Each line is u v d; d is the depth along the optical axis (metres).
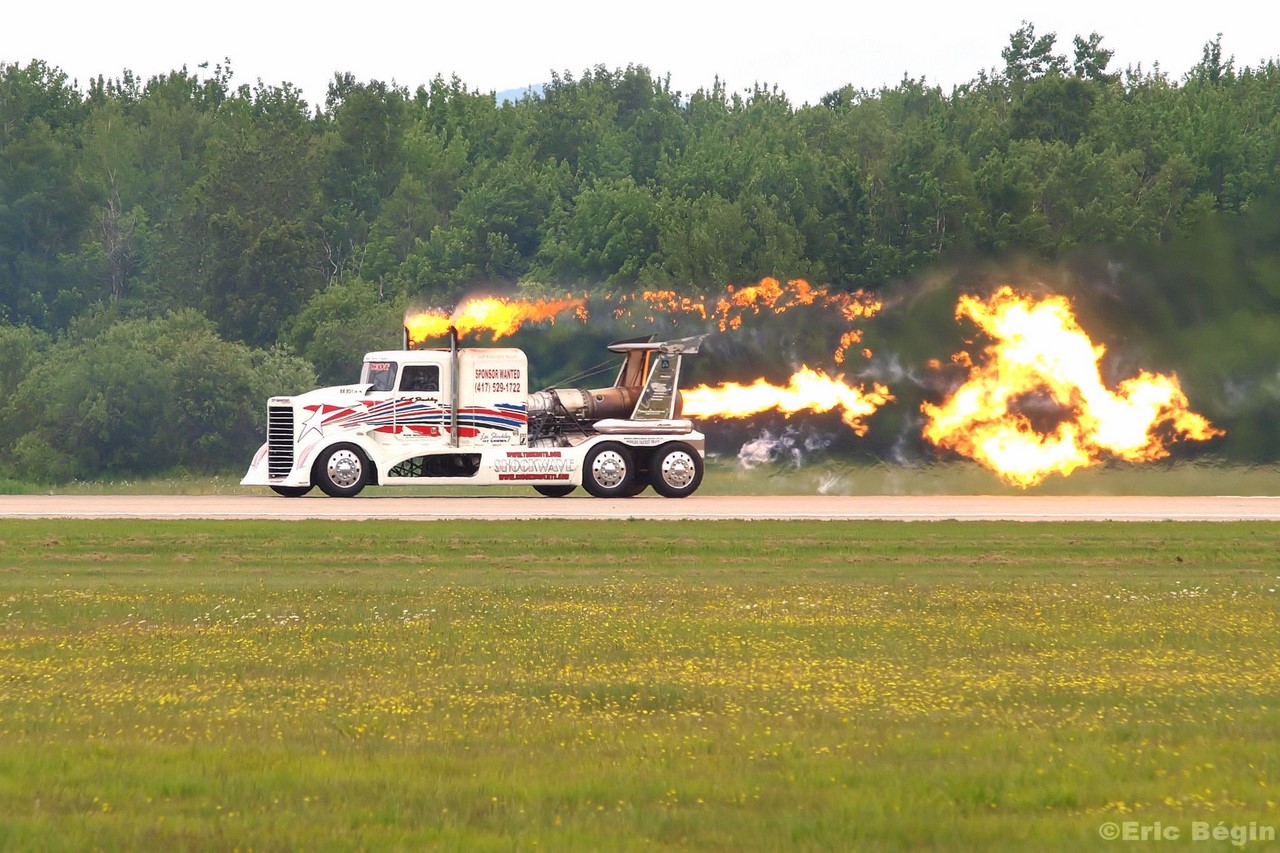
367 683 47.81
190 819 31.69
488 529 95.19
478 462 118.25
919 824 31.69
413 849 29.91
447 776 35.47
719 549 87.31
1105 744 39.44
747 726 41.59
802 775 35.72
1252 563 83.81
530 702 44.78
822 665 51.28
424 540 89.75
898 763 37.16
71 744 38.66
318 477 117.12
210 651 53.75
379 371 118.44
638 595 69.00
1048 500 126.62
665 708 44.25
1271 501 125.31
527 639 56.53
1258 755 38.06
